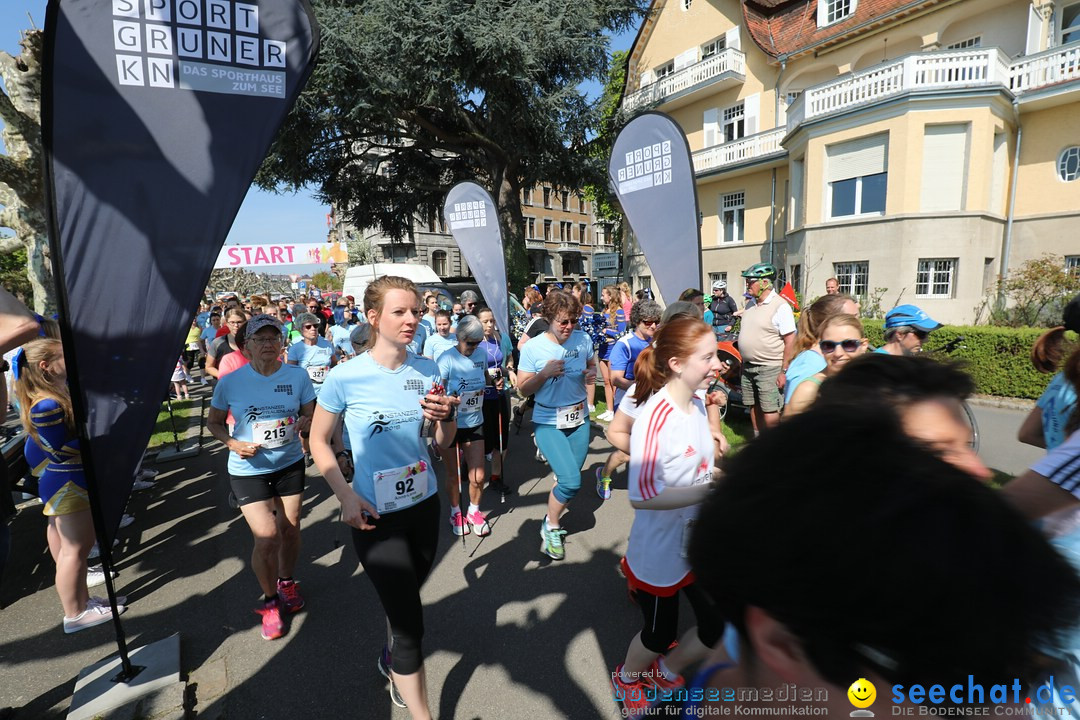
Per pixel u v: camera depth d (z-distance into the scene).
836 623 0.45
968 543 0.41
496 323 6.77
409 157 20.53
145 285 2.38
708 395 2.94
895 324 3.07
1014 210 13.60
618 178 4.85
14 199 6.57
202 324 11.59
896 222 13.14
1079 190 12.73
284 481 3.07
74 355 2.29
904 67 12.81
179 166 2.41
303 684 2.61
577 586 3.38
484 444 4.49
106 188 2.30
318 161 18.45
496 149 18.33
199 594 3.45
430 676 2.62
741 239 19.39
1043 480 1.17
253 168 2.51
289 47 2.54
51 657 2.88
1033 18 13.12
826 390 1.10
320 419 2.25
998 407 7.39
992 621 0.40
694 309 3.81
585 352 3.74
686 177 4.46
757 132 18.34
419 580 2.44
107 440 2.38
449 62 14.49
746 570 0.50
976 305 12.96
